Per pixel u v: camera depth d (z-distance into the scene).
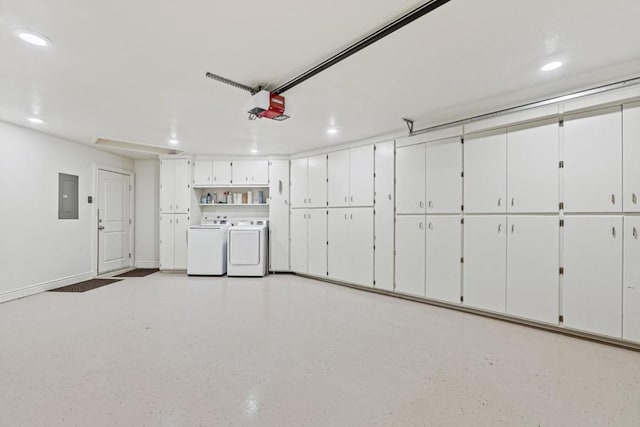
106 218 5.76
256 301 4.11
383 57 2.32
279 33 2.03
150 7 1.75
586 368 2.33
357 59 2.35
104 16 1.83
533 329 3.15
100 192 5.61
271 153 5.94
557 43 2.14
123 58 2.33
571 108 2.87
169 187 6.04
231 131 4.38
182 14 1.82
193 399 1.92
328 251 5.32
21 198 4.16
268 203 6.13
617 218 2.71
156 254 6.47
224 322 3.28
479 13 1.82
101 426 1.67
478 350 2.64
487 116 3.44
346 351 2.60
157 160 6.49
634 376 2.21
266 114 3.01
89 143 5.12
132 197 6.41
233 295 4.41
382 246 4.54
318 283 5.26
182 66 2.46
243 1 1.72
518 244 3.28
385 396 1.96
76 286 4.86
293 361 2.42
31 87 2.85
